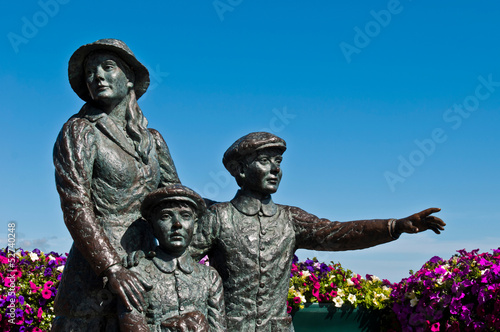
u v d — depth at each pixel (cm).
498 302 494
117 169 363
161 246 359
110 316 354
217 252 405
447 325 523
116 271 331
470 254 589
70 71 384
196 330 333
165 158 410
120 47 375
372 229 400
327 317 542
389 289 613
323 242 414
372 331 566
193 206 358
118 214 364
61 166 351
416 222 390
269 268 400
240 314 392
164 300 342
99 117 374
